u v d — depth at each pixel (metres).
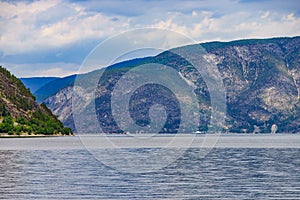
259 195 57.12
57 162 101.44
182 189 61.59
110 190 60.69
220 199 54.81
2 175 76.69
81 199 54.97
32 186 64.31
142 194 58.00
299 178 72.06
